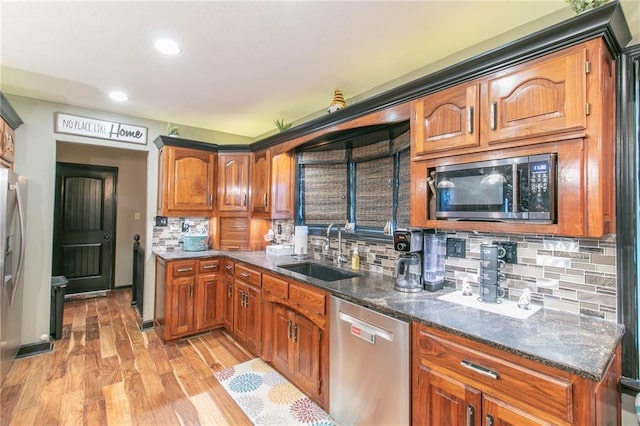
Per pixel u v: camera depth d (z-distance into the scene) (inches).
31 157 116.2
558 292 62.0
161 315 128.2
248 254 132.8
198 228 153.9
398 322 61.2
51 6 64.1
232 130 162.9
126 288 206.7
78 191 191.8
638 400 49.4
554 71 52.2
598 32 48.5
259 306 106.3
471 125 62.3
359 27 71.6
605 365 40.4
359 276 93.4
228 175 146.6
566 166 50.9
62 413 80.3
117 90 108.7
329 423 76.9
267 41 77.3
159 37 75.8
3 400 85.4
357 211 112.3
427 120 71.0
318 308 81.1
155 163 143.7
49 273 119.3
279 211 133.5
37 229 117.1
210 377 98.1
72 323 144.6
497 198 58.4
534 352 43.5
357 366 69.9
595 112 48.4
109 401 85.4
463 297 70.4
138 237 174.6
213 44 78.9
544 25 67.7
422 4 63.6
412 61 87.2
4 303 89.7
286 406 83.6
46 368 103.2
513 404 45.3
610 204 53.3
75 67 91.6
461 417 51.1
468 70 62.9
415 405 58.4
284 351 94.8
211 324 131.4
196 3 63.4
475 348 49.8
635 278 54.2
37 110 117.6
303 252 124.4
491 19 68.5
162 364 106.4
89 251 195.8
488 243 72.1
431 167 70.7
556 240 62.5
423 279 76.5
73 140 124.5
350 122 92.7
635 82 54.7
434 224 69.5
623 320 54.7
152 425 76.2
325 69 92.4
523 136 55.2
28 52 83.0
